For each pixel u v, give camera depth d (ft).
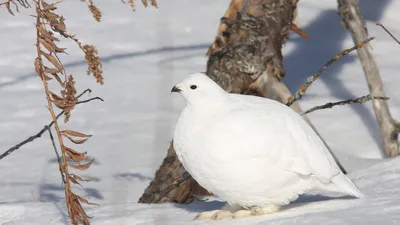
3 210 26.16
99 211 24.98
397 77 47.06
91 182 32.99
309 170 21.22
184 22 57.62
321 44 52.65
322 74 48.01
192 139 21.27
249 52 32.45
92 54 19.49
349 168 34.86
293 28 35.96
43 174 34.88
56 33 55.62
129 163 35.63
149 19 58.59
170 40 52.16
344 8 38.01
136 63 51.19
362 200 21.99
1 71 51.24
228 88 32.30
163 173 30.04
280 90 33.01
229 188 21.27
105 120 42.32
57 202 27.81
